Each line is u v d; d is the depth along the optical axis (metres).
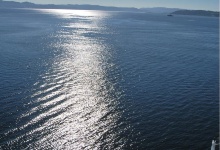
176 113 49.97
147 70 77.19
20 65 76.44
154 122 46.28
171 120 47.19
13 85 60.03
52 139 40.03
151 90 61.00
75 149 38.09
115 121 46.12
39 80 64.25
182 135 42.56
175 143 40.44
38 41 119.50
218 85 66.38
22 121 44.44
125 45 118.31
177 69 79.88
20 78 65.00
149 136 41.97
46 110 48.84
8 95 54.38
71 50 101.81
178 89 62.41
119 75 71.31
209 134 43.06
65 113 48.06
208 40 148.88
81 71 73.44
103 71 74.38
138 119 47.09
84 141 40.00
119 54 97.88
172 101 55.31
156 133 42.88
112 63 83.56
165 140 41.09
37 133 41.28
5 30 154.38
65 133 41.75
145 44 123.88
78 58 88.62
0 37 125.31
